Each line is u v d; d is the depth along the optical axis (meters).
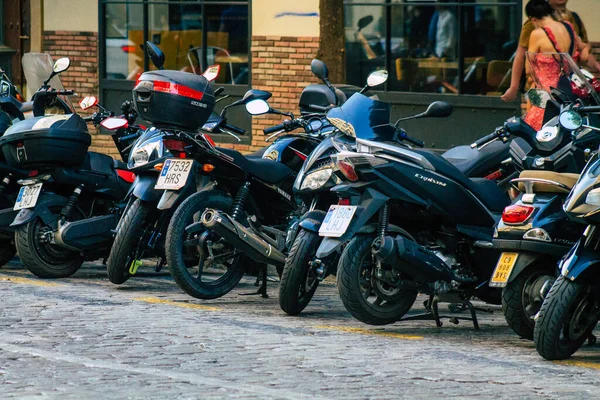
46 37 22.42
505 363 8.70
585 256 8.66
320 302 11.56
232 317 10.42
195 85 10.95
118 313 10.38
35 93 12.82
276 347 9.02
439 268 9.80
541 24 14.91
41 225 12.30
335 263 10.30
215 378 7.82
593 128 9.28
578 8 17.08
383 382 7.86
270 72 20.19
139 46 21.80
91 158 12.56
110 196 12.63
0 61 22.09
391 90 19.28
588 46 15.16
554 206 9.28
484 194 10.25
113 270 11.66
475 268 10.24
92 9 22.11
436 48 18.84
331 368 8.27
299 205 11.41
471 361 8.73
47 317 10.05
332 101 11.61
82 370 7.98
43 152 12.01
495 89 18.41
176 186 11.05
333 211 9.84
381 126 10.14
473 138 18.64
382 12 19.22
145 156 11.57
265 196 11.44
